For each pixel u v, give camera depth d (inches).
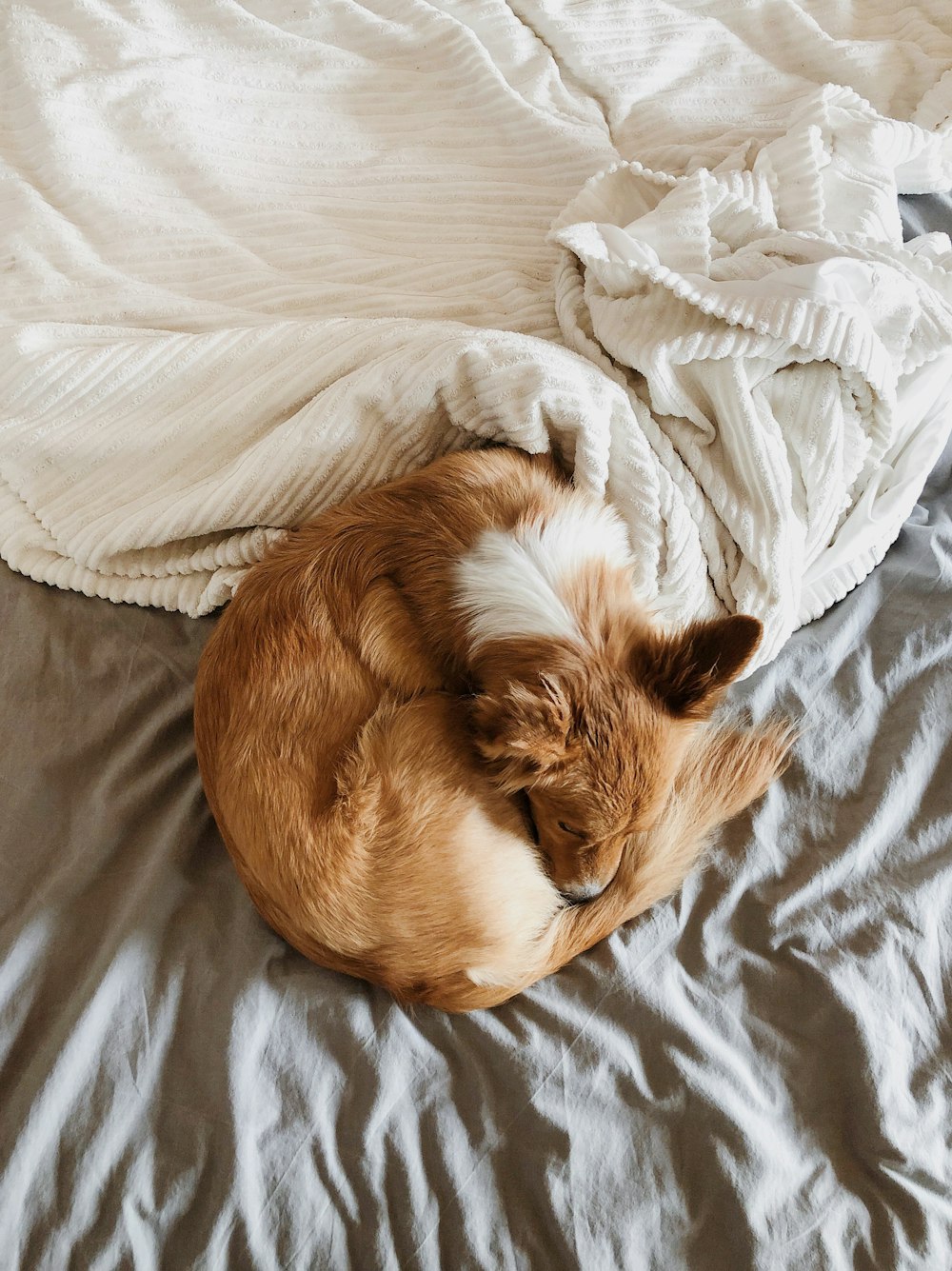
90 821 56.9
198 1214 46.8
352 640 57.1
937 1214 47.1
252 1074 50.1
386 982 52.8
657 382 62.1
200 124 79.4
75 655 62.6
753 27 87.8
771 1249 46.1
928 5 88.6
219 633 57.6
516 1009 53.6
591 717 51.7
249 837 52.2
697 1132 49.0
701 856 57.9
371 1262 46.5
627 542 61.4
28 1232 46.0
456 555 57.9
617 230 67.2
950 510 71.1
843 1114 50.6
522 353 60.1
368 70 83.2
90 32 80.2
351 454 63.2
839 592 67.0
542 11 84.6
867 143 74.8
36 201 75.5
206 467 66.0
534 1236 47.4
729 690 62.7
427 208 78.4
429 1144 49.3
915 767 60.1
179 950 53.6
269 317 71.8
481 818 55.0
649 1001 52.7
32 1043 51.1
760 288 63.1
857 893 56.5
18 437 65.4
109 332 69.4
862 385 63.8
